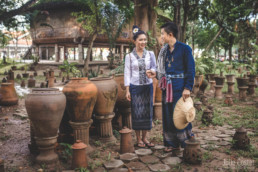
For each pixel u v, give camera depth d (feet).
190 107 9.82
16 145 12.42
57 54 77.97
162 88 10.43
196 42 77.41
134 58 11.15
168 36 10.06
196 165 9.50
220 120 16.62
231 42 67.21
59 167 9.55
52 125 9.26
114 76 14.15
